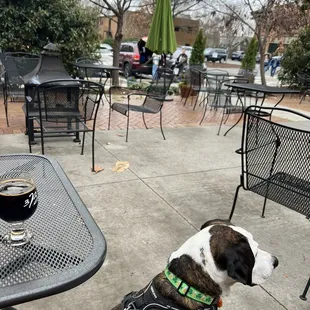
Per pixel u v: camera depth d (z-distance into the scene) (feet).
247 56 39.14
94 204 10.30
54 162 6.95
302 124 22.63
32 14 24.52
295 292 7.32
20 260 3.97
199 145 17.03
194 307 4.79
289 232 9.68
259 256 4.95
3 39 24.09
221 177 13.26
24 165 6.70
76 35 26.55
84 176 12.14
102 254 4.23
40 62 14.89
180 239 8.89
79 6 27.91
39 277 3.73
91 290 6.91
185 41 83.66
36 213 5.00
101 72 25.36
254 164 8.98
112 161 13.83
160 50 27.96
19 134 16.05
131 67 46.34
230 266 4.42
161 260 7.98
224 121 22.63
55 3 25.57
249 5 37.83
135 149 15.60
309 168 8.07
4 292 3.48
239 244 4.64
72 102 13.37
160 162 14.29
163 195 11.34
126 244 8.50
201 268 4.78
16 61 18.63
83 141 14.24
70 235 4.55
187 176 13.10
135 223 9.48
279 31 39.65
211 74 24.66
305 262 8.38
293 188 8.23
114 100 26.53
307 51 38.78
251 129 8.80
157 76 18.85
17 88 18.21
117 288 7.02
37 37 25.72
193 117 23.18
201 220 9.95
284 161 8.41
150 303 4.81
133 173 12.87
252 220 10.19
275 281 7.61
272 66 61.11
